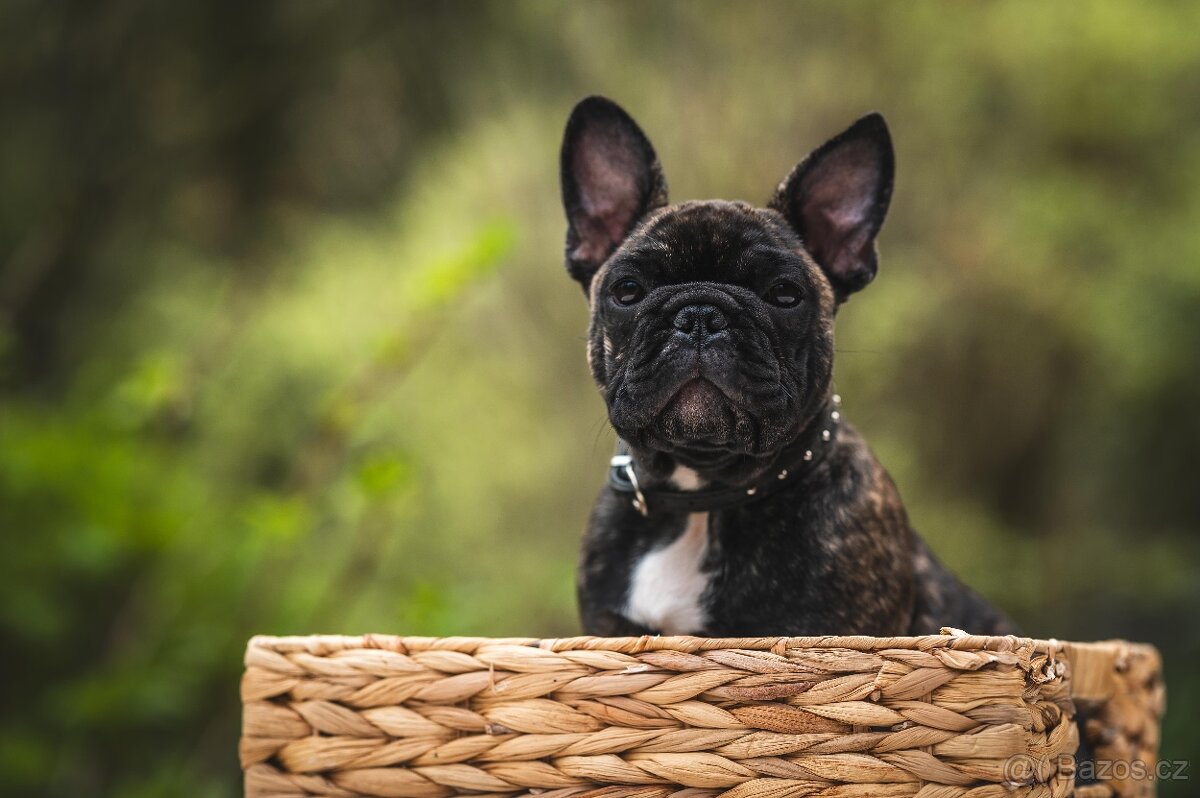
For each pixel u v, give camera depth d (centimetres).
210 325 1227
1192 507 1318
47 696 683
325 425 711
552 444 1033
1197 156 1227
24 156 1345
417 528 993
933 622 427
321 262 1302
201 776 654
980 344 1105
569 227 461
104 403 867
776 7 1092
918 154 1101
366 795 315
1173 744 909
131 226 1369
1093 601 1167
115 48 1320
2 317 966
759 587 383
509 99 1181
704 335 366
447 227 1144
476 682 308
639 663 300
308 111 1501
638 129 455
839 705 292
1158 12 1198
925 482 1095
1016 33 1131
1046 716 306
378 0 1441
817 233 446
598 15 1155
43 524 694
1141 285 1174
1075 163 1212
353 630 812
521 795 305
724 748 296
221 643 666
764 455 377
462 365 1069
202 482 927
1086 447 1245
